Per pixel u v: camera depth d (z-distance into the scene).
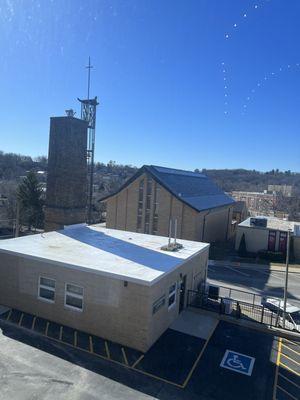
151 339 15.34
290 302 25.02
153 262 17.73
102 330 15.76
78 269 16.28
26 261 17.89
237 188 175.88
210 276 31.08
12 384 11.95
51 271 17.09
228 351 15.32
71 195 26.47
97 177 136.75
